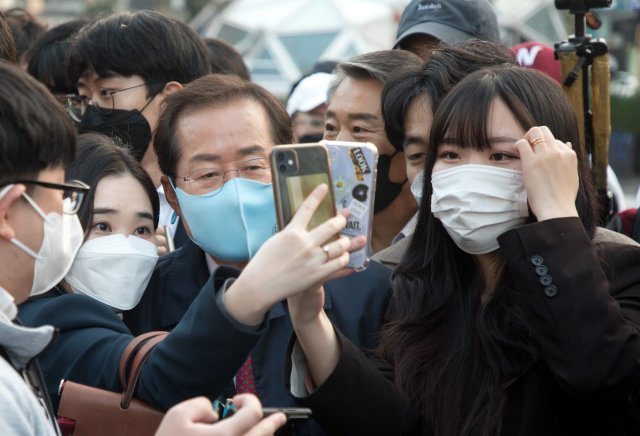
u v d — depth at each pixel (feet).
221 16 136.98
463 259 23.97
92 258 25.02
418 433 23.27
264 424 16.29
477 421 22.00
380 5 134.31
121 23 35.91
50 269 18.16
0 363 16.34
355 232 20.03
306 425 23.68
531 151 21.72
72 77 37.04
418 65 29.86
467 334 23.06
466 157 22.80
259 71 127.34
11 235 17.16
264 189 24.26
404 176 33.01
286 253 17.66
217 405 22.59
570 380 20.42
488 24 37.50
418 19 37.14
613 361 20.30
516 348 22.29
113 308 25.27
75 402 20.15
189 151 24.71
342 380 21.40
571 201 21.65
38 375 18.20
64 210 18.65
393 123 29.35
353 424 21.62
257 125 24.82
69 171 25.66
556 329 20.59
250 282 17.87
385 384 22.29
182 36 36.35
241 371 24.11
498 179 22.11
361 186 20.07
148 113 35.73
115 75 35.47
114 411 19.94
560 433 21.72
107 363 21.02
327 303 24.63
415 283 24.12
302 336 21.31
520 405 22.09
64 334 22.45
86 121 35.53
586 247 21.08
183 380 18.80
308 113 52.95
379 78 32.53
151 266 25.98
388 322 24.66
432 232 24.03
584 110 32.71
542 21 118.42
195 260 26.23
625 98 157.89
